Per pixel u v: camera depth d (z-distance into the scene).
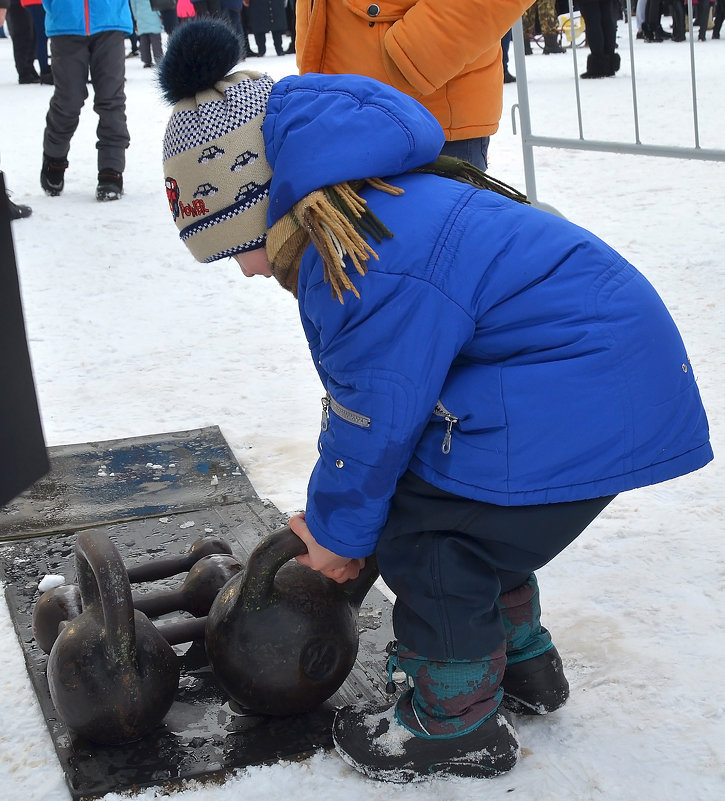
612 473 1.66
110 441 3.19
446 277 1.62
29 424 1.43
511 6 2.77
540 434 1.63
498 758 1.75
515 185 6.77
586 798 1.70
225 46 1.72
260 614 1.80
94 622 1.79
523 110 4.93
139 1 16.81
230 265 5.40
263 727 1.88
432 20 2.78
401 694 1.91
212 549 2.21
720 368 3.60
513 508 1.67
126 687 1.75
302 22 3.11
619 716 1.90
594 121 8.68
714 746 1.80
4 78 16.61
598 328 1.65
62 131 7.08
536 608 1.91
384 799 1.72
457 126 3.08
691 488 2.78
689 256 4.95
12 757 1.85
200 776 1.75
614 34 11.97
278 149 1.67
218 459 3.05
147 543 2.56
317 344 1.79
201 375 3.87
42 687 2.01
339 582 1.83
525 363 1.66
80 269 5.40
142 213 6.63
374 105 1.68
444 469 1.68
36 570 2.44
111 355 4.12
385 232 1.62
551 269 1.68
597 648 2.11
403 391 1.60
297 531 1.77
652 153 4.45
